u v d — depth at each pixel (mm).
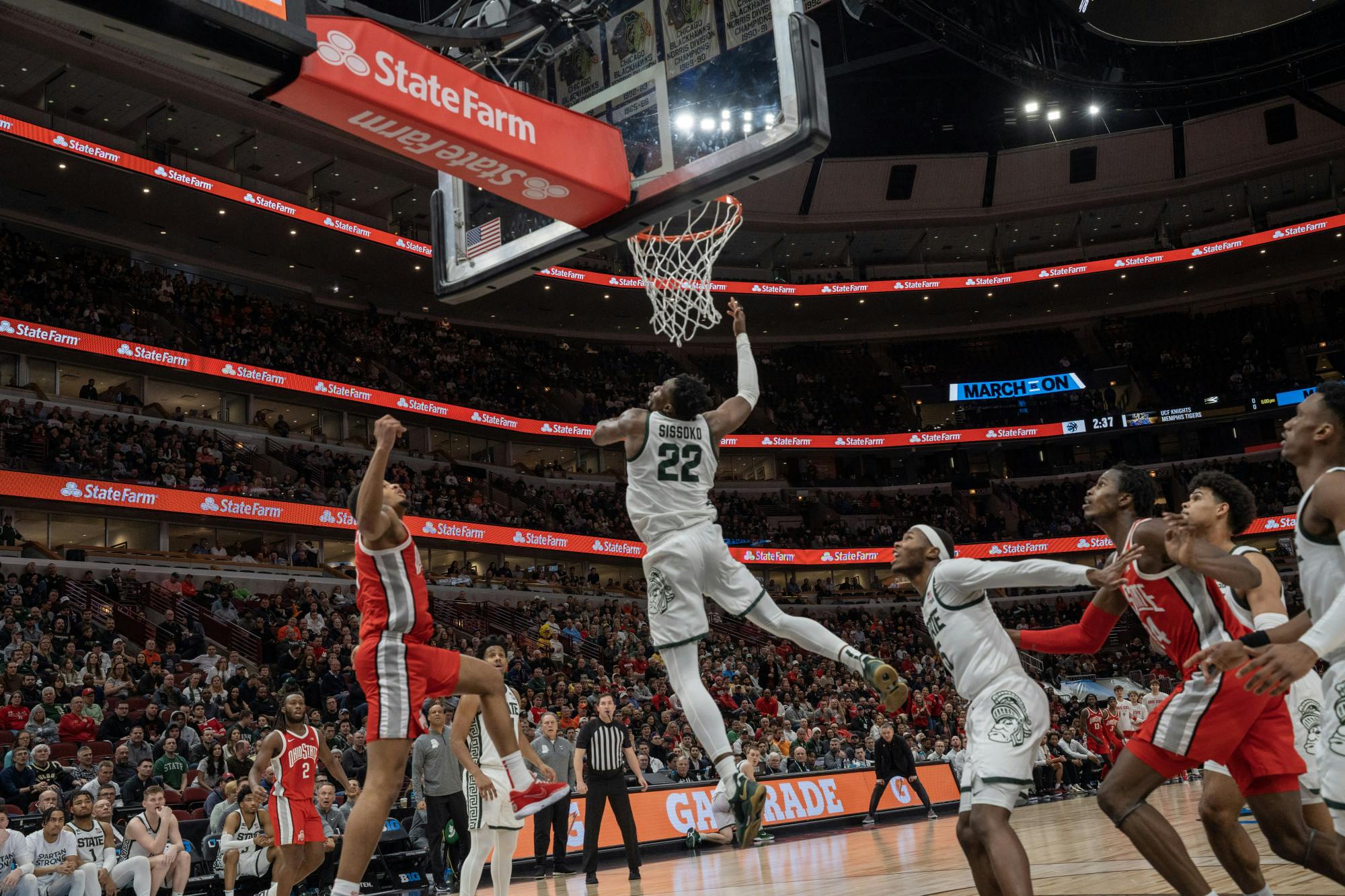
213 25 4125
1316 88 34750
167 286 28453
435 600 26469
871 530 36969
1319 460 3361
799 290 37250
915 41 32156
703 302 7242
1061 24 29797
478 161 5199
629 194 5695
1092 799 17500
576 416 35875
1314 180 37844
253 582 24281
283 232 29797
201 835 10516
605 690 19938
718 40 5516
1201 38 27750
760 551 34094
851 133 37406
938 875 6930
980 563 4012
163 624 19359
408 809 11602
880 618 33812
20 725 13609
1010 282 38062
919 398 39594
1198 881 3840
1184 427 38156
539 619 26078
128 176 26234
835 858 9414
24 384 25375
